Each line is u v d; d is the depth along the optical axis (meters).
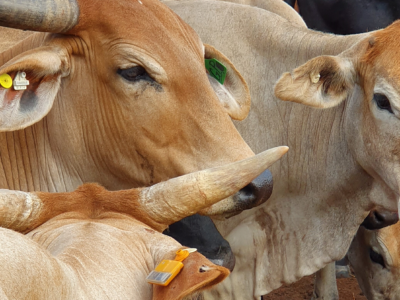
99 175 4.27
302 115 5.07
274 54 5.17
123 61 3.88
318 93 4.48
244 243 5.16
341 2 7.19
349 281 7.36
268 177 3.96
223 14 5.35
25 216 2.63
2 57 4.38
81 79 4.04
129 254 2.46
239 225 5.17
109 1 3.93
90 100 4.05
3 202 2.58
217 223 5.12
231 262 5.07
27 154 4.28
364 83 4.45
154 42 3.91
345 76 4.48
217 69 4.54
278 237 5.20
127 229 2.62
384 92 4.23
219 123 3.96
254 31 5.25
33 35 4.37
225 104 4.42
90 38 3.96
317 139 5.00
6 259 1.85
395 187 4.29
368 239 5.58
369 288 5.76
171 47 3.94
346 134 4.76
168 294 2.30
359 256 5.77
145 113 3.95
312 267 5.13
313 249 5.12
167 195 2.75
